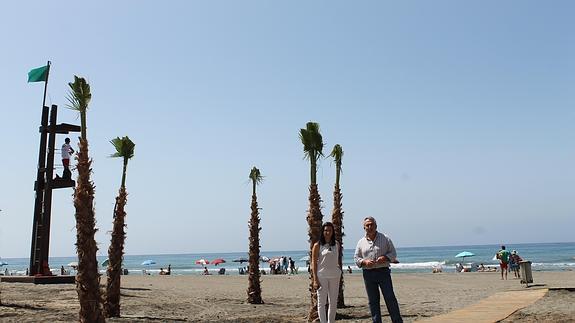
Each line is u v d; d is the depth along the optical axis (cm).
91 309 1006
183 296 2206
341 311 1494
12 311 1348
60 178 2597
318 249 920
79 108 1030
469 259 12938
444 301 1819
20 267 14975
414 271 7425
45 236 2528
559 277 3409
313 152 1279
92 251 1023
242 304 1838
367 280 888
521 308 1260
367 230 897
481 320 1044
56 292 1950
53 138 2633
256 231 1930
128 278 4291
